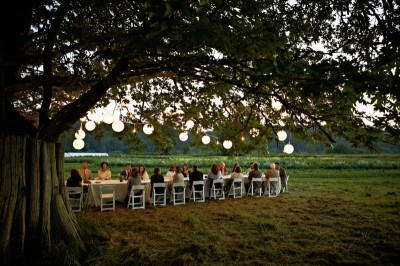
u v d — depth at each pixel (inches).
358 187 602.9
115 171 1009.5
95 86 203.5
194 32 96.5
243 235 274.7
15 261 182.4
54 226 207.6
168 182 444.1
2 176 184.9
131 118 357.1
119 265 203.0
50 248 195.8
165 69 190.1
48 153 209.8
